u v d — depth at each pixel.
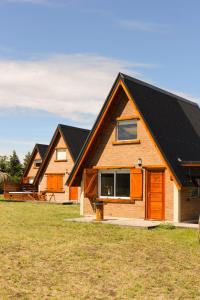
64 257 11.86
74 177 23.17
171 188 19.97
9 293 8.47
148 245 13.91
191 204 20.83
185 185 19.59
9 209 28.39
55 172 41.41
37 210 27.70
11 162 60.97
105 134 22.62
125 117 21.80
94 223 19.56
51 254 12.22
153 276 9.98
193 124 25.48
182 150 21.50
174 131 22.30
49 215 23.81
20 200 39.62
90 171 22.69
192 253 12.66
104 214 22.28
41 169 42.50
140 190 20.88
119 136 22.22
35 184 43.31
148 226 17.88
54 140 41.53
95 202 22.52
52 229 17.38
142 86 22.88
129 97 21.19
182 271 10.49
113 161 22.17
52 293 8.55
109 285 9.20
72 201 38.69
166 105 23.92
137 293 8.64
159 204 20.36
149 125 20.42
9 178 51.47
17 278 9.60
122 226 18.55
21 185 43.16
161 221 20.03
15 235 15.58
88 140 22.55
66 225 18.80
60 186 40.78
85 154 22.73
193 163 19.69
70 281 9.46
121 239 15.08
